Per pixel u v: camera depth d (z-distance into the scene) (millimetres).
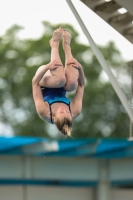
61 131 25703
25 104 95938
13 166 51938
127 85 98812
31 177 52188
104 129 96125
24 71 94562
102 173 54156
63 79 26859
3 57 94875
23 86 94750
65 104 26828
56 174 53094
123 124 97125
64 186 55562
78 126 94688
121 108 97062
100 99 95688
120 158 54438
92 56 95875
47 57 94562
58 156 53094
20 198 53812
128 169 54438
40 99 26656
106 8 48094
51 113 26406
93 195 55219
